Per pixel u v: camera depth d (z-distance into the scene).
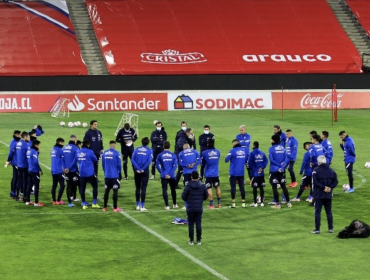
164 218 50.38
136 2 162.62
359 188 62.03
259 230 46.69
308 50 151.75
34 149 54.03
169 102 130.25
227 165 74.12
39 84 130.50
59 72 138.75
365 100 134.88
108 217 50.66
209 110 130.62
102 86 133.12
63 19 153.75
